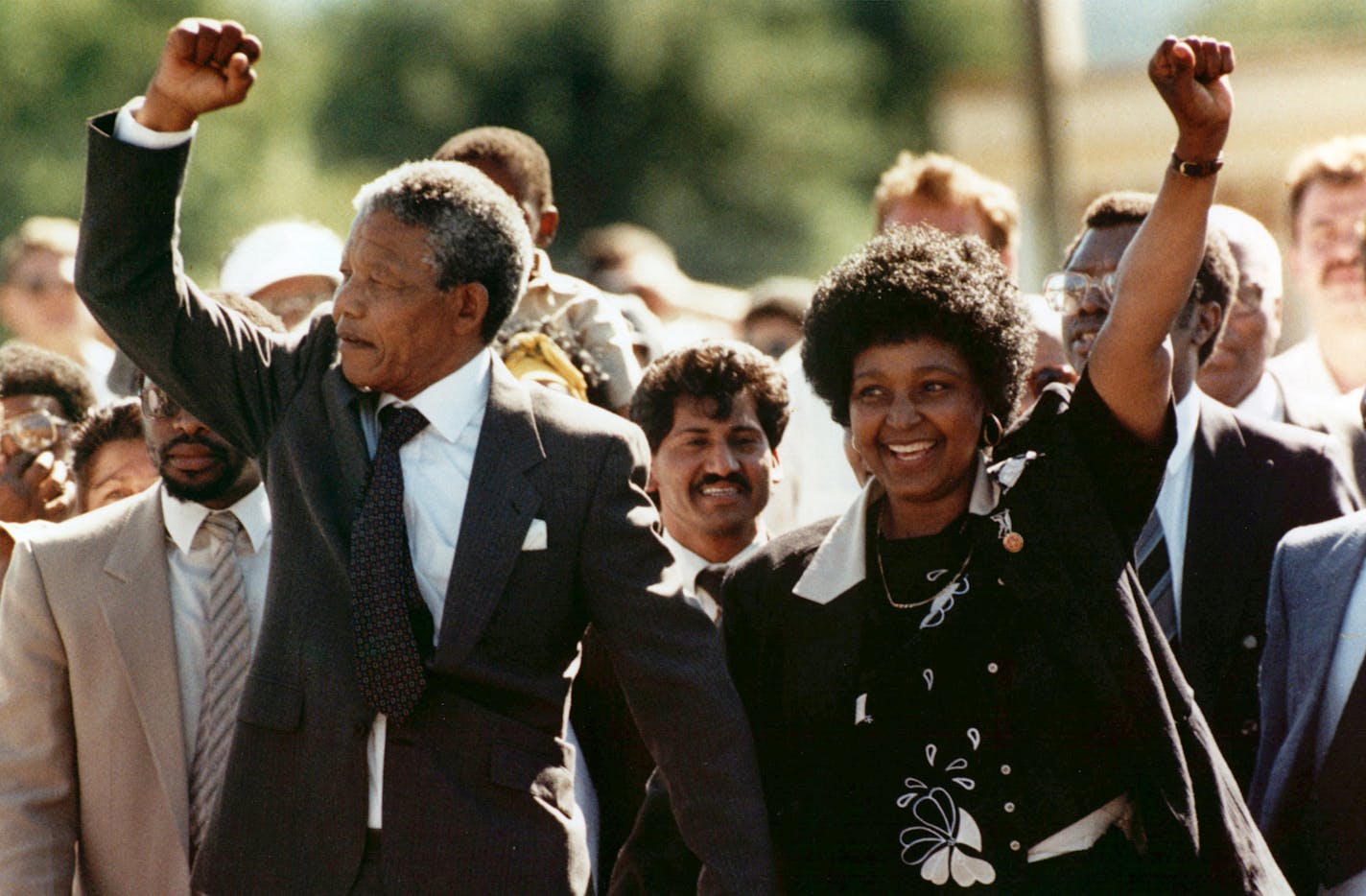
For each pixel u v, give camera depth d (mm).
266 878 12102
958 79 72750
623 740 15109
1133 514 12234
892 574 12438
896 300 12273
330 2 109875
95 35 92312
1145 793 11812
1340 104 65312
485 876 11953
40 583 14484
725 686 12617
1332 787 14594
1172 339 15609
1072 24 69250
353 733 12039
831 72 115375
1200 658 15297
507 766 12133
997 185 22578
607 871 15016
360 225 12516
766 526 19953
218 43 12008
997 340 12328
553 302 18781
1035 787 11891
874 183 116000
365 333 12328
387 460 12398
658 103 111062
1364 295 22234
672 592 12641
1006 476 12250
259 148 94938
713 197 112125
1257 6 133750
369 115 106438
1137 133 67688
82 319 28578
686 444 16234
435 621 12227
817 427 20359
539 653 12453
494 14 109750
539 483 12516
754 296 31328
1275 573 15281
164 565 14703
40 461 18031
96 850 14352
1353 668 14719
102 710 14328
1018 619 12070
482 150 19766
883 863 12070
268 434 12867
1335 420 18750
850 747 12234
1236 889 11820
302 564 12375
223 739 14422
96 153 12133
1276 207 66250
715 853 12320
